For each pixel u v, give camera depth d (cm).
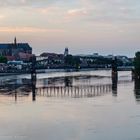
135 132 11562
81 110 16038
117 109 16138
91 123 13050
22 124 13050
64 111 15812
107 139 10788
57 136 11250
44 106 17588
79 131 11781
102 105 17600
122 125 12625
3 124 13038
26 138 11038
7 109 16588
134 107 16700
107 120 13538
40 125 12825
